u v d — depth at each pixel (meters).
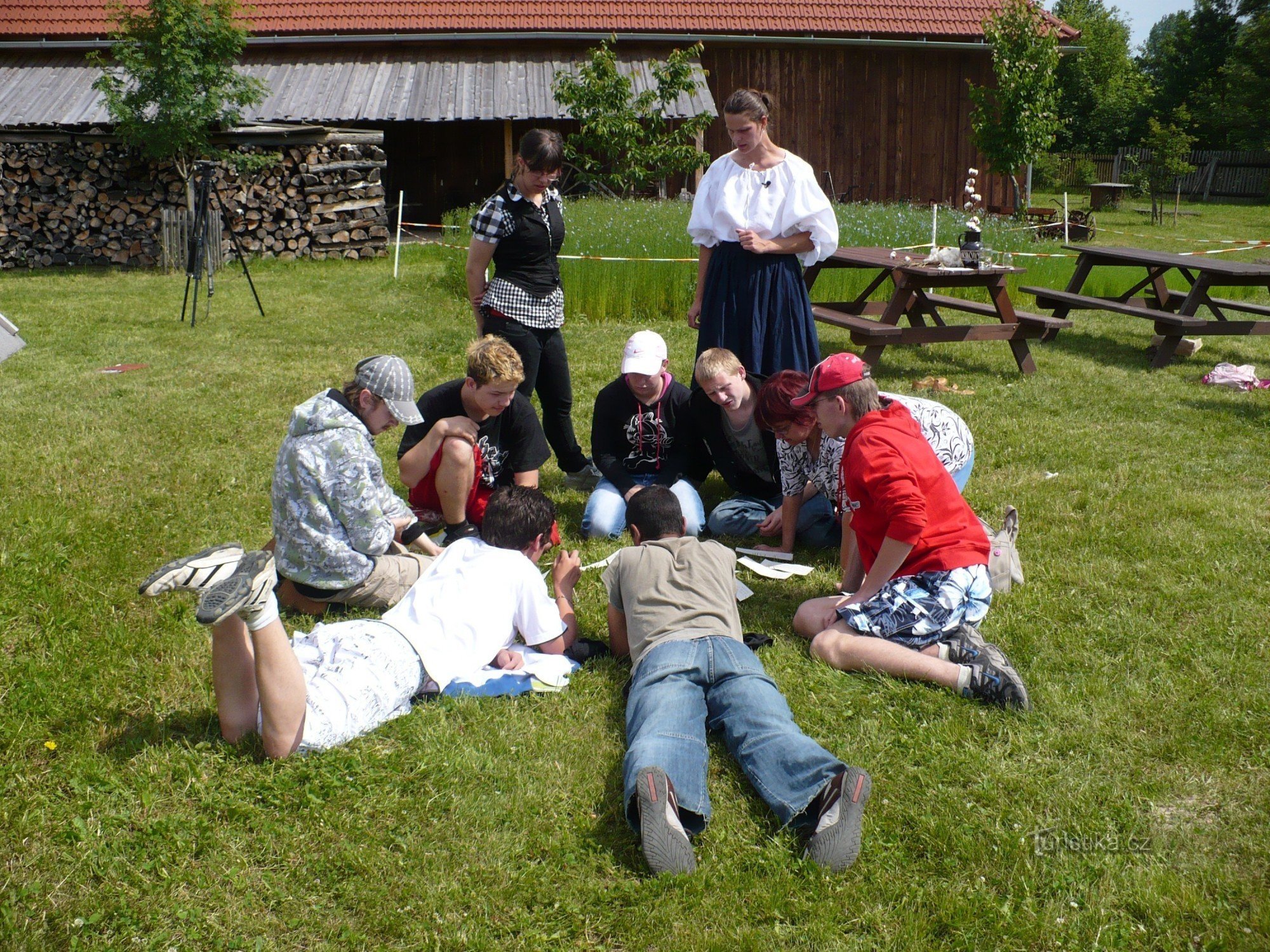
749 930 2.26
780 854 2.47
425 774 2.78
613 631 3.35
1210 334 7.92
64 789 2.70
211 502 4.85
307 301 10.92
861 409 3.45
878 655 3.28
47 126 14.47
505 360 4.04
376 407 3.52
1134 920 2.28
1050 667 3.35
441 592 3.26
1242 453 5.66
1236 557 4.17
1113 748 2.88
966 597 3.31
